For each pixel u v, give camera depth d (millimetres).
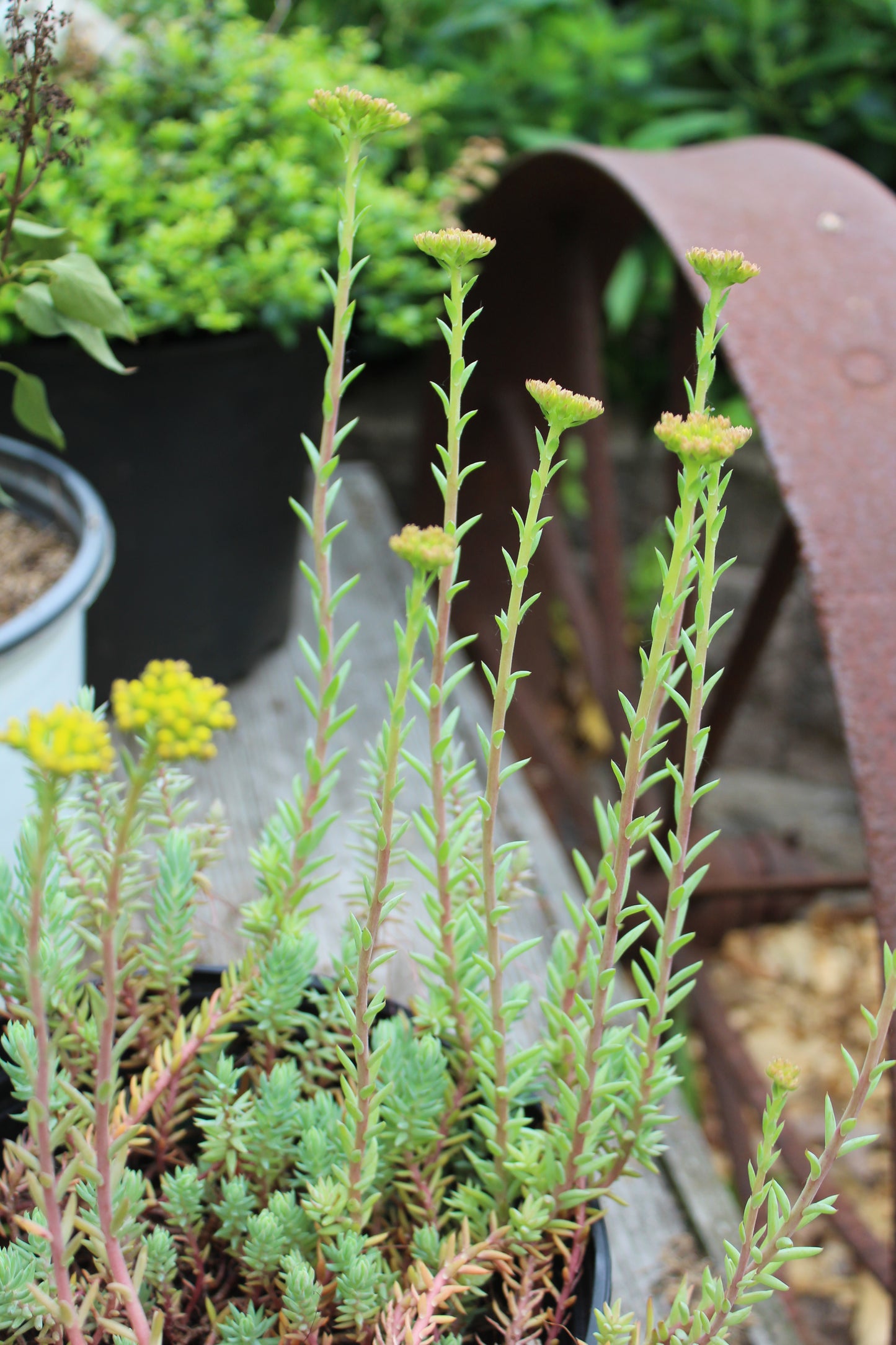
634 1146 774
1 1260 705
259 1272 749
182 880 792
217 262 1290
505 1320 743
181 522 1400
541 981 1042
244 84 1440
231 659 1579
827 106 2436
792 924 2562
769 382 1054
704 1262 969
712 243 1163
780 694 2928
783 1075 685
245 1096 757
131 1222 739
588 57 2441
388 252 1483
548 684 2508
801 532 997
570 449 2615
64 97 913
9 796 970
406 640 665
